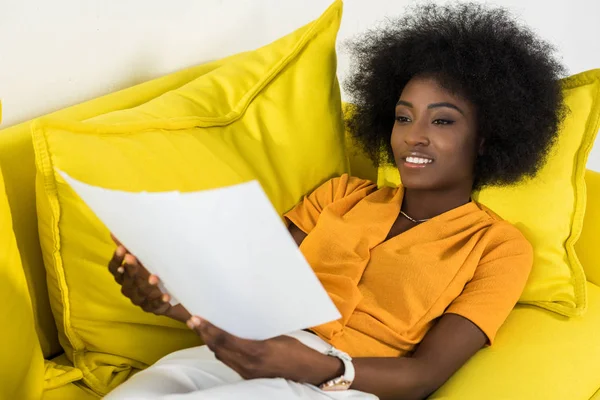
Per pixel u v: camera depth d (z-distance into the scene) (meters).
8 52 1.15
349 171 1.36
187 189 1.02
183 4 1.40
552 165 1.19
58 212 0.98
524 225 1.18
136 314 1.05
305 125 1.24
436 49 1.15
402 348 1.05
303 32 1.27
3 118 1.17
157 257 0.71
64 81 1.25
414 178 1.13
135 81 1.37
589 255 1.29
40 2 1.16
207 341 0.79
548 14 2.11
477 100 1.14
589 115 1.18
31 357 0.98
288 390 0.87
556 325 1.14
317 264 1.15
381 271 1.10
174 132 1.09
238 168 1.13
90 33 1.26
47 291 1.12
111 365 1.07
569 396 1.03
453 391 1.01
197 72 1.35
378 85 1.28
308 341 0.97
